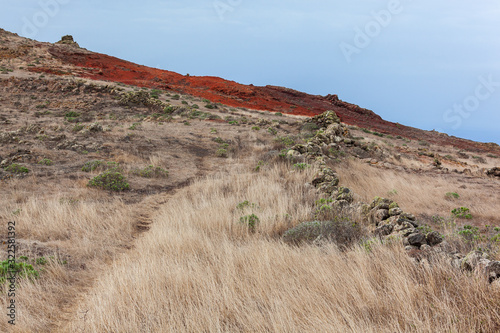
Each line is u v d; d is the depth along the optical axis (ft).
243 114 149.59
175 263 20.16
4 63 176.96
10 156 56.18
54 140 70.38
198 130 100.12
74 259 22.89
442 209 41.93
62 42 256.73
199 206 37.52
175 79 239.09
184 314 13.92
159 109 133.28
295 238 24.85
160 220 32.27
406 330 10.97
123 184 45.75
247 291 15.61
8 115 104.01
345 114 243.60
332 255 19.19
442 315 11.46
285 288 15.20
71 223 29.81
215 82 243.40
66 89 140.05
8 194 38.24
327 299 13.99
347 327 11.78
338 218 27.66
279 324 12.13
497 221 35.70
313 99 272.31
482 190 55.67
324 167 53.21
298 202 36.96
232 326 13.14
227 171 60.23
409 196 47.50
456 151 162.50
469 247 22.38
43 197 37.73
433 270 14.61
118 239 28.02
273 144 85.51
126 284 16.76
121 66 233.14
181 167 62.49
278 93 266.36
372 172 63.67
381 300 13.20
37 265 20.81
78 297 17.90
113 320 13.89
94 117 112.16
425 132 241.14
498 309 10.98
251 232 28.43
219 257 20.33
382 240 21.27
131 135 81.20
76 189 42.27
